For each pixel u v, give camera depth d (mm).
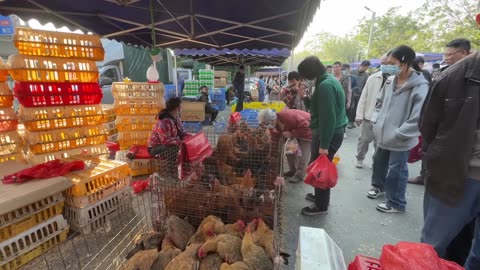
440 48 15797
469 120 1361
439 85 1519
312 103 2738
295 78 5398
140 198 3236
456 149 1407
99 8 3018
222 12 3082
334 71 5914
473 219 1662
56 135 3088
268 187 2592
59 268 2100
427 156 1574
